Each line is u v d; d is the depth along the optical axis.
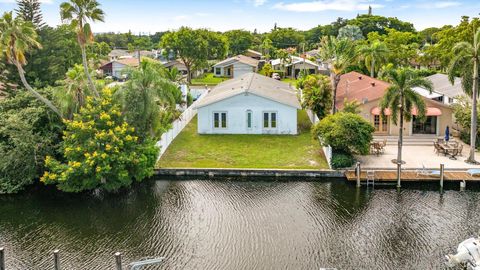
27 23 32.00
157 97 32.41
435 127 39.69
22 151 30.08
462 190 29.47
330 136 32.34
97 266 20.84
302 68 88.38
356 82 51.19
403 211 26.38
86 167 28.39
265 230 24.17
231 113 41.97
